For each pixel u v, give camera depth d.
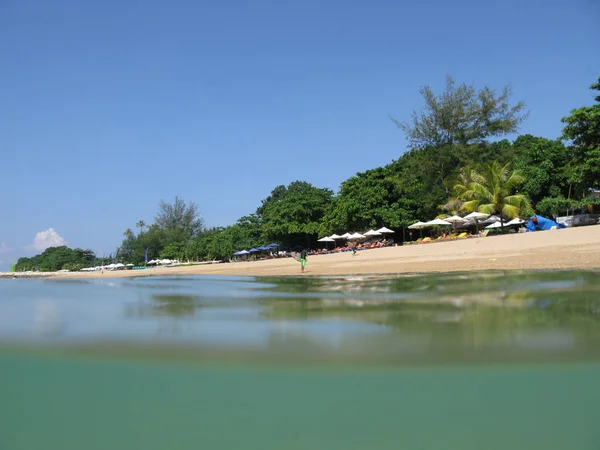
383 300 8.62
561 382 3.81
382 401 3.59
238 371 4.34
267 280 16.98
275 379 4.10
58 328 6.54
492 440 3.02
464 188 42.84
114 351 5.12
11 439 3.23
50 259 127.88
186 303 9.49
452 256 20.84
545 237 21.89
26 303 10.19
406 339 5.19
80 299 11.05
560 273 11.84
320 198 65.25
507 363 4.28
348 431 3.18
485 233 37.91
